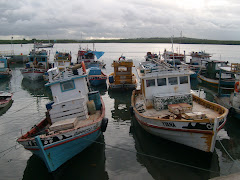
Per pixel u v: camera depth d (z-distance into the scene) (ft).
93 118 40.06
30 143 31.71
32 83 109.50
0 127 51.96
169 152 38.37
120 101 72.43
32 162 36.96
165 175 31.96
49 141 31.22
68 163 35.60
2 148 41.81
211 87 87.56
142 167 34.09
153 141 42.37
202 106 45.52
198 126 33.01
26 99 78.33
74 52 324.19
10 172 34.14
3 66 127.34
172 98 41.96
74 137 33.58
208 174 31.99
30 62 120.37
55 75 44.34
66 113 38.09
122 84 83.41
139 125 49.24
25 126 52.31
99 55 136.46
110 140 43.34
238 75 53.06
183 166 34.06
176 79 44.98
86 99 43.80
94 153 38.78
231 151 38.34
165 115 39.55
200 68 107.24
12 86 102.53
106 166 34.58
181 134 35.29
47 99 78.18
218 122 31.89
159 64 52.80
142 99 55.01
